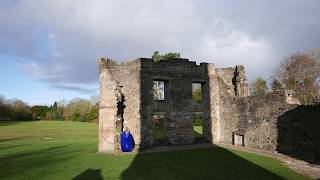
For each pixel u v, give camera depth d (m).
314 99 46.62
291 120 22.02
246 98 27.11
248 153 22.67
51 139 41.53
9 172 17.34
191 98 29.94
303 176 15.14
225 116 29.83
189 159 20.36
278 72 61.16
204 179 14.83
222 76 31.16
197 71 30.50
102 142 26.03
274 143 23.64
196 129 48.34
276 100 23.64
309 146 20.31
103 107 26.22
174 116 28.91
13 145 33.22
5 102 95.19
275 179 14.60
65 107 105.31
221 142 30.03
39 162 20.86
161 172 16.50
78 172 17.06
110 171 17.12
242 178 14.84
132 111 27.94
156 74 28.66
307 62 57.88
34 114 101.75
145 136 27.59
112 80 26.06
